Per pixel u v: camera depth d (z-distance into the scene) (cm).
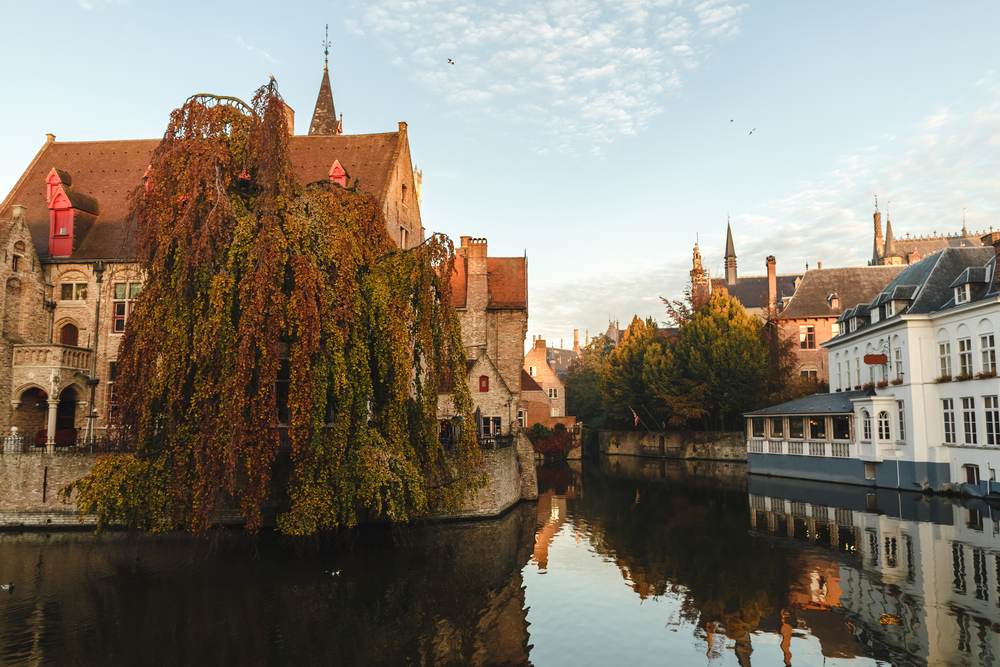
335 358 1577
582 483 3809
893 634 1193
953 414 2820
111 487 1527
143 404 1513
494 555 1911
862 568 1661
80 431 2658
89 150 3195
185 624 1314
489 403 3253
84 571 1711
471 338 3575
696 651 1159
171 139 1595
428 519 2416
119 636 1249
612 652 1163
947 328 2861
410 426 1931
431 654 1161
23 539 2097
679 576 1661
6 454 2238
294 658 1144
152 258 1600
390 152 3284
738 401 4900
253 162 1639
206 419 1485
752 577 1627
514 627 1298
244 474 1620
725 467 4578
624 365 5838
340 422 1612
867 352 3566
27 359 2480
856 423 3269
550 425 5841
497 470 2542
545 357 7325
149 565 1778
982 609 1312
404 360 1762
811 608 1368
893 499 2767
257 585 1584
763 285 7038
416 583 1606
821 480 3522
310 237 1605
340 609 1409
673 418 5156
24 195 3041
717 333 4984
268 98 1599
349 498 1622
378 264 1828
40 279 2730
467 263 3800
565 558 1870
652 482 3781
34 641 1224
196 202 1573
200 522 1464
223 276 1495
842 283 5647
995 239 2706
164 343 1518
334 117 4422
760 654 1133
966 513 2362
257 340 1452
